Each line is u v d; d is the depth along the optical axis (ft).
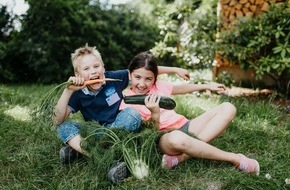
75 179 7.91
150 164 8.01
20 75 24.20
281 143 9.77
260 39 15.01
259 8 16.78
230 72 17.75
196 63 17.63
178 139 7.75
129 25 27.86
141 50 27.35
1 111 13.29
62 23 23.26
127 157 7.79
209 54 16.57
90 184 7.67
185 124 9.05
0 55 22.50
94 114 8.98
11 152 9.89
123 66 26.16
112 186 7.54
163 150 8.13
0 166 9.04
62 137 8.52
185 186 7.47
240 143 9.79
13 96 15.65
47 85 22.59
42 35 23.04
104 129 8.23
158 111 8.34
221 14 17.34
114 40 26.43
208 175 7.89
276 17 15.11
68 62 23.59
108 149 7.99
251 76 17.40
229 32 16.51
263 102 13.09
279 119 12.02
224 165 8.29
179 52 18.92
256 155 9.20
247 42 15.80
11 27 23.85
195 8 19.79
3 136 10.90
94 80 8.52
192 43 17.33
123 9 28.17
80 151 8.30
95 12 26.20
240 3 16.90
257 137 10.21
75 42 23.91
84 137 8.30
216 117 8.64
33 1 23.29
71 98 8.85
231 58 16.17
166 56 23.34
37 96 15.89
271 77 16.16
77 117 12.57
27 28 23.47
